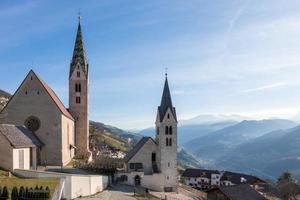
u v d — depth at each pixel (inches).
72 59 5088.6
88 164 3949.3
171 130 4050.2
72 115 5036.9
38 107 3863.2
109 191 3255.4
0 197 1963.6
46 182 2429.9
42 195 2050.9
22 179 2541.8
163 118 4033.0
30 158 3393.2
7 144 2783.0
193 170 7268.7
